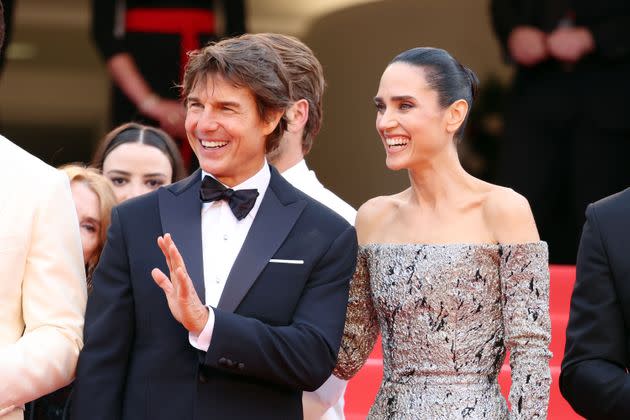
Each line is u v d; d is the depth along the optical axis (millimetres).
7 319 10984
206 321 10555
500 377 15047
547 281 11469
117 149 15148
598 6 21641
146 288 10953
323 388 12617
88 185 13414
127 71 22703
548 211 22234
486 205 11680
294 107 12109
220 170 11078
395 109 11664
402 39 25906
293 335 10836
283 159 13195
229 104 10953
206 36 22719
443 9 25688
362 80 26109
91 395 10797
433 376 11539
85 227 13344
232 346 10570
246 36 11383
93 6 22734
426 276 11547
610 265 11242
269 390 10969
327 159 26297
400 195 12352
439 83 11633
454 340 11492
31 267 11031
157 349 10883
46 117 26688
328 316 11070
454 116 11742
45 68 26672
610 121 21688
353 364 12125
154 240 11078
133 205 11305
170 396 10820
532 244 11430
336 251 11234
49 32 26547
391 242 11984
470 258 11547
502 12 22344
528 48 21938
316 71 13008
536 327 11312
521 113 22250
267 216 11195
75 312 11117
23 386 10711
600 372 11023
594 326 11188
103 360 10883
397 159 11672
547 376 11312
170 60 22766
